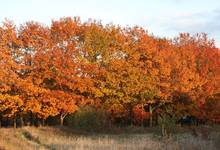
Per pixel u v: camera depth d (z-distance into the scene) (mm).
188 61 48031
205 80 47062
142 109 44875
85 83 42250
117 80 43281
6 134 30359
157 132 34125
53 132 35781
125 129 42094
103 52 44188
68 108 41062
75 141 28797
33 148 24609
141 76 43969
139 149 23844
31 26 42719
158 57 45281
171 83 45750
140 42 45531
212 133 27969
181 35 52312
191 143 23484
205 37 52344
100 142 27531
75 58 43062
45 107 41281
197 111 46375
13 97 39438
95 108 41188
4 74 39938
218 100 46938
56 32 44000
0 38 41500
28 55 41656
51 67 41969
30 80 40688
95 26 44969
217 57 50312
